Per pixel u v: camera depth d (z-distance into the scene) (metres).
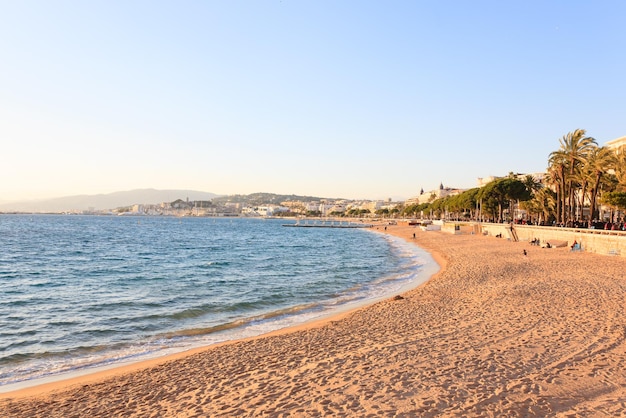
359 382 10.06
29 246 70.94
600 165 54.56
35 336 17.59
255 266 44.53
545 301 19.67
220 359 13.49
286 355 13.32
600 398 8.73
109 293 27.94
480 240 73.50
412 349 12.84
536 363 10.99
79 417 9.47
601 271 30.05
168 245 78.31
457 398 8.84
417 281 32.22
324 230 160.12
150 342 16.78
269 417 8.43
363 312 19.91
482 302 20.58
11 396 11.16
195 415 8.90
